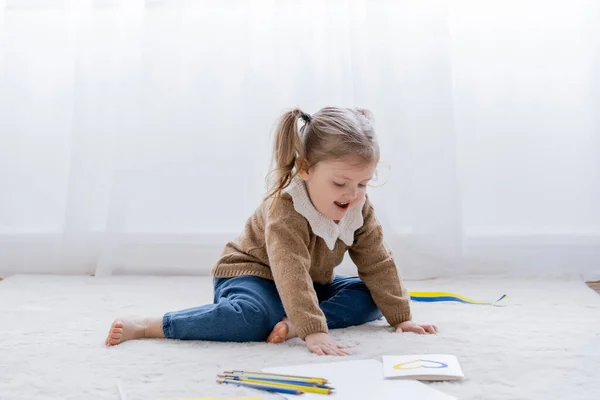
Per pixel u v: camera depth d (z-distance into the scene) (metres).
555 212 2.15
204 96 2.19
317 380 1.04
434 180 2.12
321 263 1.44
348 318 1.43
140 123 2.18
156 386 1.06
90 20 2.18
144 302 1.75
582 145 2.14
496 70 2.16
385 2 2.12
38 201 2.22
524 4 2.15
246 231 1.50
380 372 1.10
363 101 2.12
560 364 1.17
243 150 2.19
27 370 1.15
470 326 1.44
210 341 1.32
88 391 1.05
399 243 2.12
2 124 2.21
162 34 2.18
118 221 2.14
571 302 1.71
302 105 2.16
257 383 1.04
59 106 2.23
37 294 1.84
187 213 2.20
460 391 1.03
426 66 2.12
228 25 2.20
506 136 2.16
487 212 2.17
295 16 2.17
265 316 1.32
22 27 2.21
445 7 2.12
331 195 1.32
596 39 2.12
